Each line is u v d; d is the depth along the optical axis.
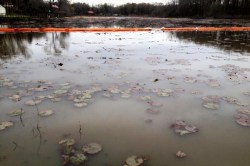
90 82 5.05
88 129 3.26
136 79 5.29
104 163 2.57
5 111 3.74
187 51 9.06
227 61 7.22
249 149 2.85
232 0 45.75
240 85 4.95
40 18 38.06
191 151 2.81
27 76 5.47
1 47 9.84
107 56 7.84
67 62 6.90
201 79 5.32
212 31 18.88
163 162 2.60
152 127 3.32
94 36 14.30
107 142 2.97
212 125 3.38
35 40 12.11
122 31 18.75
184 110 3.82
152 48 9.72
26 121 3.46
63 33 16.06
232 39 13.30
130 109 3.85
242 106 3.94
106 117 3.58
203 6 50.88
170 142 2.98
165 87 4.79
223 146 2.91
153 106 3.95
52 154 2.72
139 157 2.68
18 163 2.58
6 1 43.38
